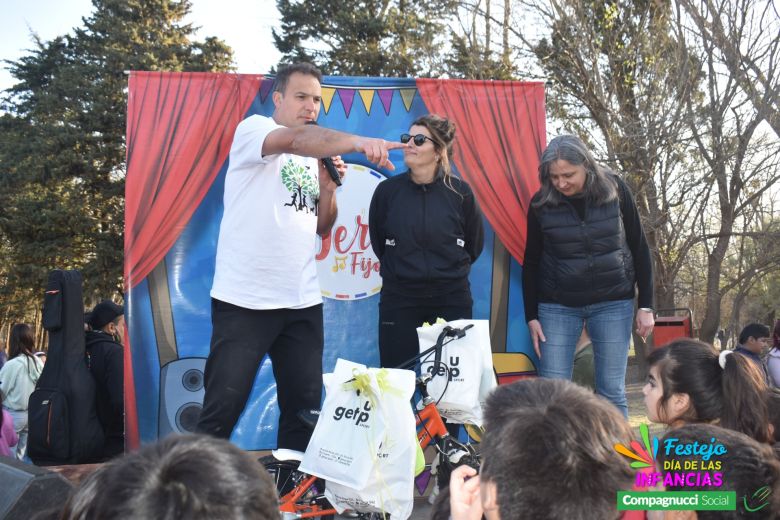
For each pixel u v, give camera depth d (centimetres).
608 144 1343
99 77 2494
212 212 443
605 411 138
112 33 2509
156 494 101
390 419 274
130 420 429
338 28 2280
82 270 2255
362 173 459
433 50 1942
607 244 412
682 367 262
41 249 2297
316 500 322
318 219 372
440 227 394
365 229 457
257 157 313
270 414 444
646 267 427
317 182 348
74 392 438
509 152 469
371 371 280
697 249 1617
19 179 2473
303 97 341
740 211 1428
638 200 1337
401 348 398
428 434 329
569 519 129
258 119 325
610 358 421
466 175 465
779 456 200
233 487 104
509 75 1608
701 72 1321
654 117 1270
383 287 409
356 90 462
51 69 2792
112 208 2402
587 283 415
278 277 324
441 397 323
